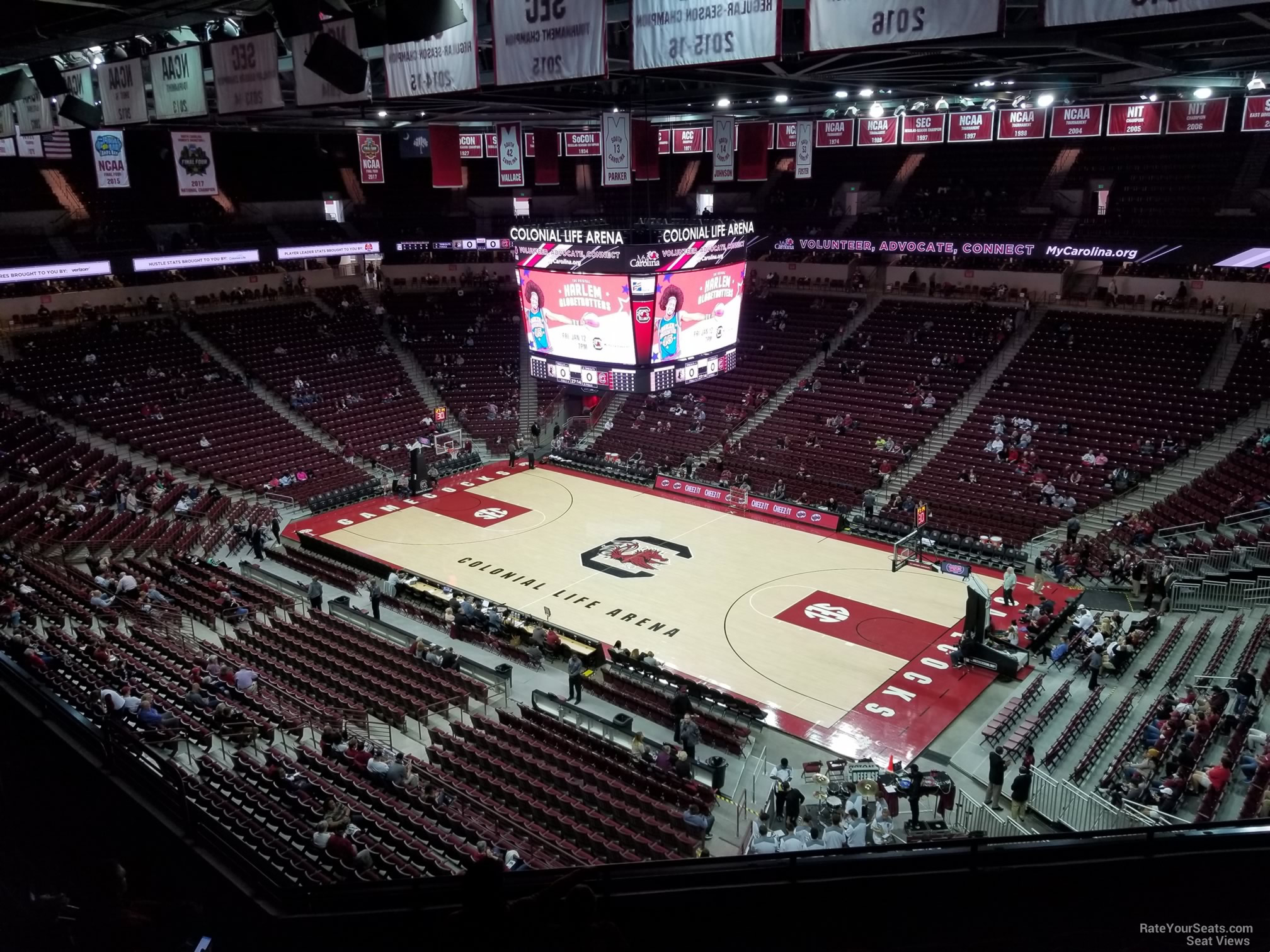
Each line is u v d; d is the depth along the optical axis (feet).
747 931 19.42
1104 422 110.93
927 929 18.74
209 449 120.57
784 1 53.88
